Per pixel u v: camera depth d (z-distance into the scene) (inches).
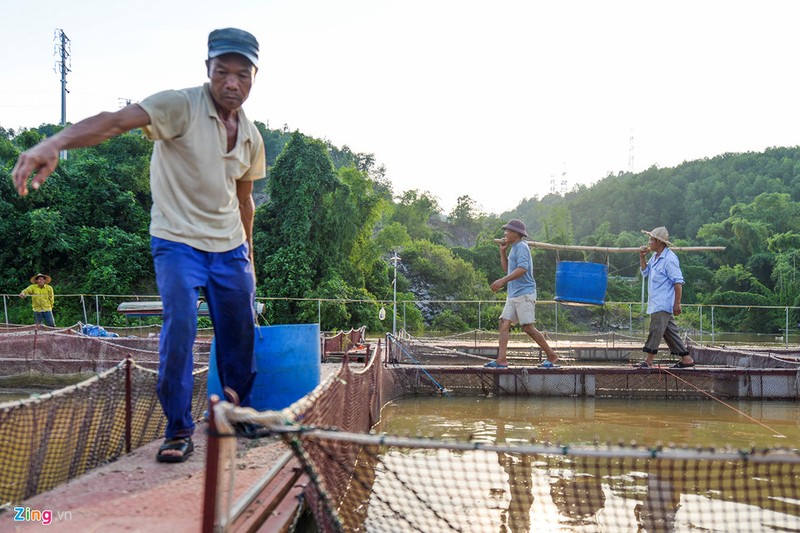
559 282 312.0
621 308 1321.4
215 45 107.5
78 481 94.2
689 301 1640.0
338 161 2223.2
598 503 121.4
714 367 308.8
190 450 109.9
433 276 1270.9
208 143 108.0
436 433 209.8
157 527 74.7
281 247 788.0
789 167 2696.9
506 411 260.7
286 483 92.6
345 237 840.9
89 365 309.3
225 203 112.6
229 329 117.7
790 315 1425.9
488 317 1119.6
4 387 310.2
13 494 92.3
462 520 108.8
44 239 781.9
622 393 301.6
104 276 754.8
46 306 435.2
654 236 305.1
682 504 121.6
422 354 406.9
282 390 133.5
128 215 863.1
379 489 119.5
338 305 747.4
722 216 2474.2
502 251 323.0
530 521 110.1
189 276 106.9
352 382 160.7
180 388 106.3
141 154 967.0
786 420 242.7
